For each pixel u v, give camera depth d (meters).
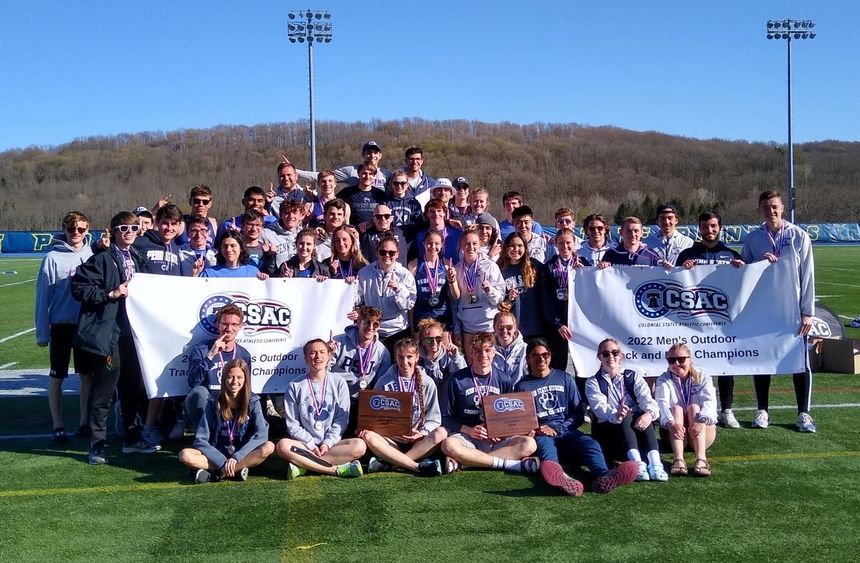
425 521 4.89
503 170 93.62
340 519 4.94
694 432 5.89
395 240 6.91
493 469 5.94
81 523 4.94
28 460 6.33
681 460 5.79
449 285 7.07
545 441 5.89
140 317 6.51
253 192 8.12
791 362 7.04
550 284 7.39
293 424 6.06
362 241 7.82
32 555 4.46
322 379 6.16
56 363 6.89
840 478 5.65
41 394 8.95
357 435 6.07
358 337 6.58
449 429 6.24
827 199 68.69
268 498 5.36
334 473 5.84
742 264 7.11
